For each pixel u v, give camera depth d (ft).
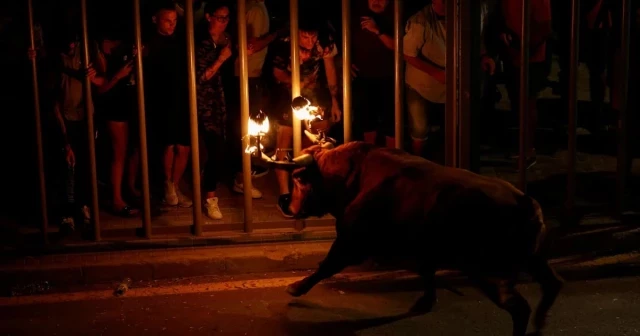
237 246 21.03
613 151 29.35
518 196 15.30
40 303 18.83
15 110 24.34
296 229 21.57
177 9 23.17
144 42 23.18
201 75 22.20
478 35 20.97
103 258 20.27
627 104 23.73
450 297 18.89
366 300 18.79
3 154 25.30
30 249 20.30
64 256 20.30
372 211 16.21
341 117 23.29
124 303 18.74
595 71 30.78
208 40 22.36
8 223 22.20
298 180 17.13
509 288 15.37
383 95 23.36
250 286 19.70
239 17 20.36
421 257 15.88
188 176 26.12
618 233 21.49
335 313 18.07
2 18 22.76
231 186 25.45
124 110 22.38
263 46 22.70
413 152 23.80
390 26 22.65
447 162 21.67
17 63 22.89
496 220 15.03
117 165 22.74
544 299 16.01
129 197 24.03
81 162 22.13
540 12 25.52
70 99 21.86
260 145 17.16
